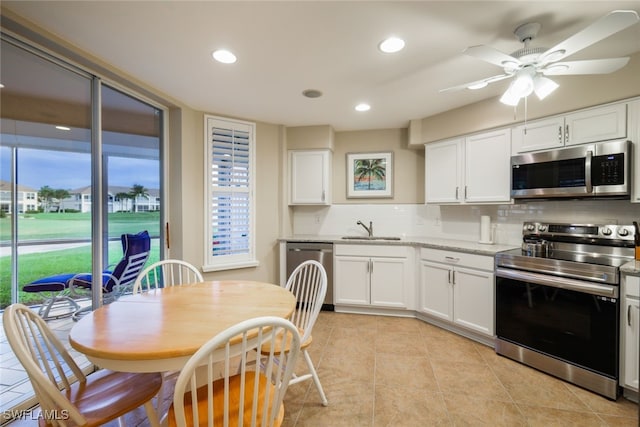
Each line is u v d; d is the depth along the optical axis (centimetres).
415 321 319
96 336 118
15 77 178
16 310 114
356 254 338
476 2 154
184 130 300
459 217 346
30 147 185
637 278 175
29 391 181
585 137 222
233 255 341
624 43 191
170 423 112
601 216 239
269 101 294
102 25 173
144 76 238
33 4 154
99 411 116
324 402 181
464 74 235
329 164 382
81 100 215
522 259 226
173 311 146
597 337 189
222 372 200
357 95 278
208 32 180
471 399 187
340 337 278
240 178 346
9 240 177
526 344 225
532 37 177
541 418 170
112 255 243
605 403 181
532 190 244
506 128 268
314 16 164
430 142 337
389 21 169
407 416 172
